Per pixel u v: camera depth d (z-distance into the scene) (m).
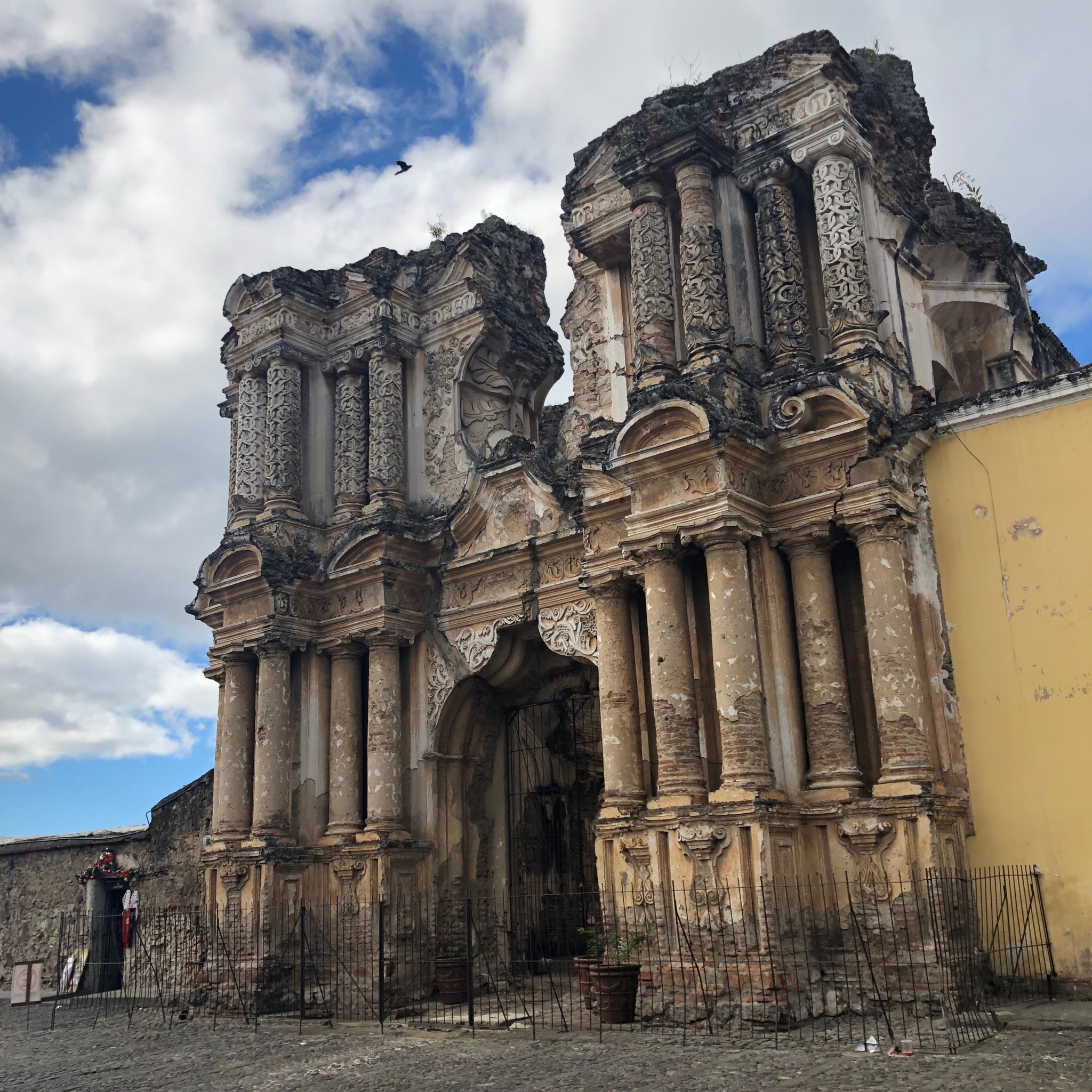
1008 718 14.51
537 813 21.52
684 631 15.23
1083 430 14.68
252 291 22.34
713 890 13.81
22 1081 13.09
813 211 17.31
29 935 27.72
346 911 18.88
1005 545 14.95
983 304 19.95
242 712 20.75
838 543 15.36
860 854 13.88
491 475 19.50
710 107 17.55
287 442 21.50
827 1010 13.20
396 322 21.66
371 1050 13.62
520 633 19.47
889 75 18.83
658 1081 10.37
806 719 14.86
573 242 18.98
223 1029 16.86
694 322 16.36
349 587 20.31
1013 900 14.02
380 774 19.25
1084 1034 11.18
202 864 20.25
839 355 15.66
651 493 15.60
